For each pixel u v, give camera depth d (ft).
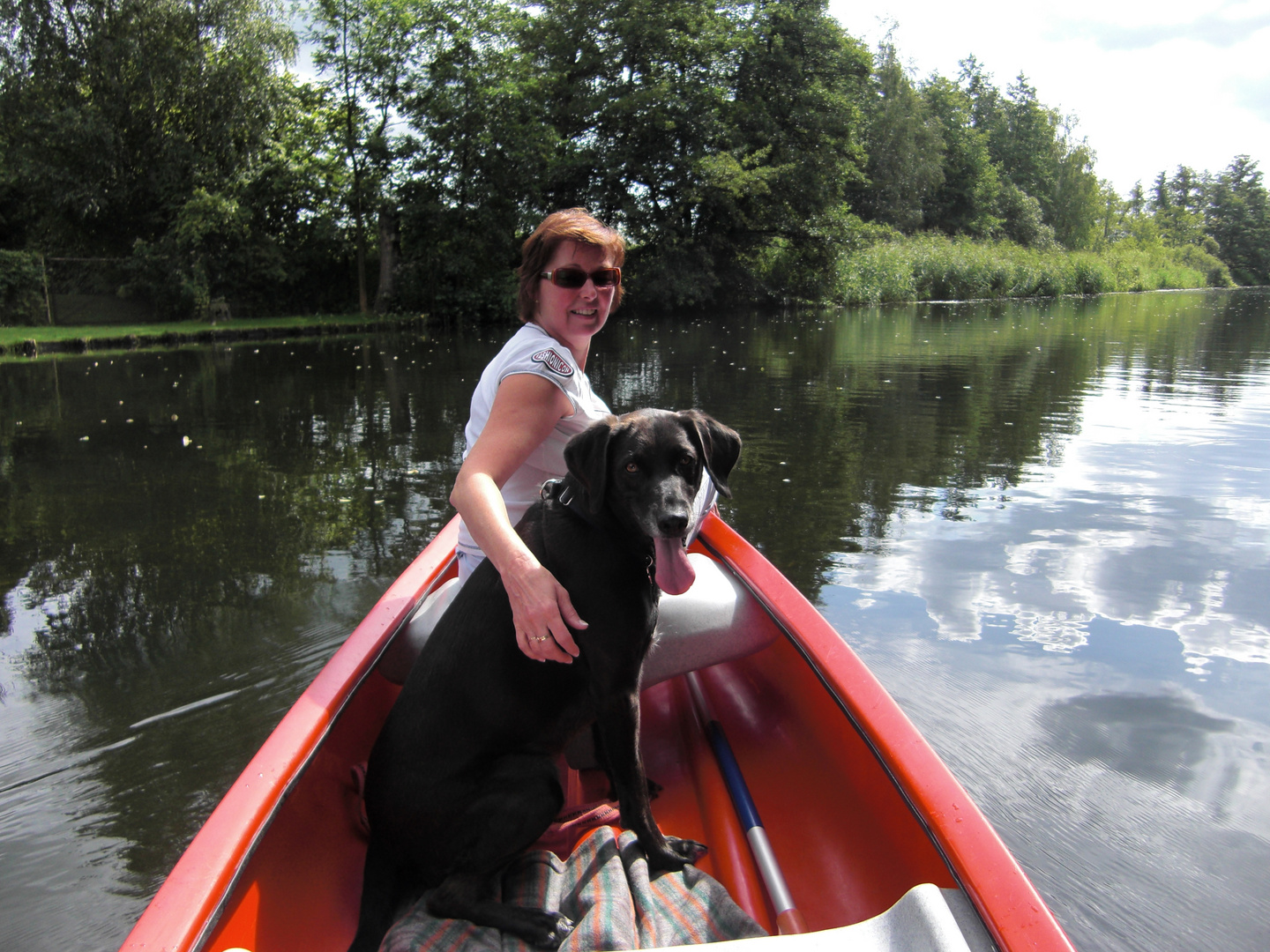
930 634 12.30
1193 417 27.22
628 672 6.32
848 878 6.38
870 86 118.01
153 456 23.89
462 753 5.92
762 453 22.79
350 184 81.05
